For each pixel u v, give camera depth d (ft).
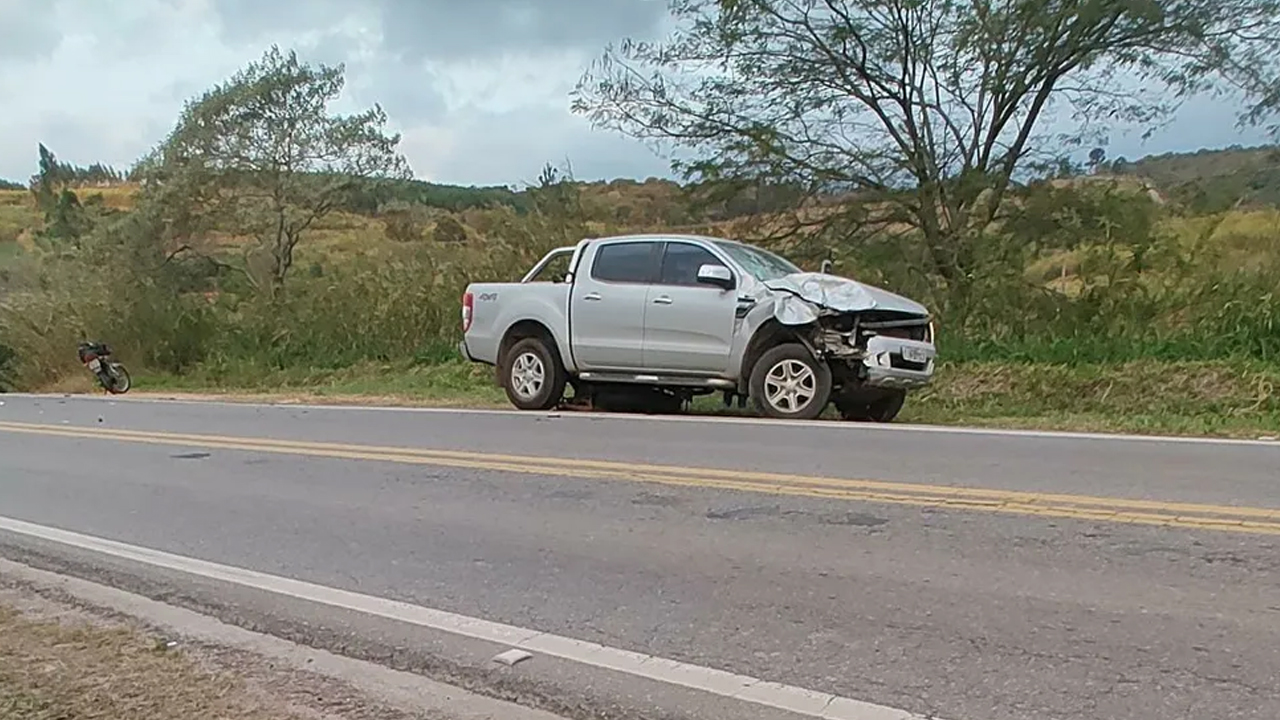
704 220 55.67
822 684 12.82
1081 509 20.18
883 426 32.17
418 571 18.39
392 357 67.51
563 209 61.31
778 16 51.62
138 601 17.51
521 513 22.11
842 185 53.01
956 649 13.65
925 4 50.11
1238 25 46.44
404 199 96.89
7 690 13.23
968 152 52.39
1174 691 12.14
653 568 17.72
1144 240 45.68
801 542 18.79
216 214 97.66
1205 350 40.55
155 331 81.00
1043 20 48.47
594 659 14.01
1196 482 22.41
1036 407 39.24
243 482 27.43
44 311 88.99
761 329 34.76
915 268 50.42
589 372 38.24
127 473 29.89
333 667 14.19
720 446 28.94
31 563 20.18
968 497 21.52
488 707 12.73
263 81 96.68
